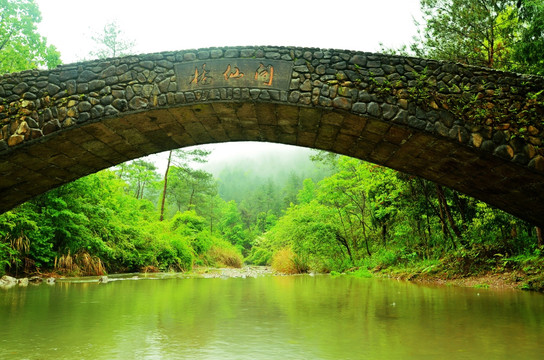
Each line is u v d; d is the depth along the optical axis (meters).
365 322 6.40
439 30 12.05
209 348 4.69
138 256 21.73
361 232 26.47
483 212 15.09
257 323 6.27
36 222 14.92
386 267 20.23
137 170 36.75
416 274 15.74
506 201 9.26
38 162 8.47
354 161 24.25
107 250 18.36
